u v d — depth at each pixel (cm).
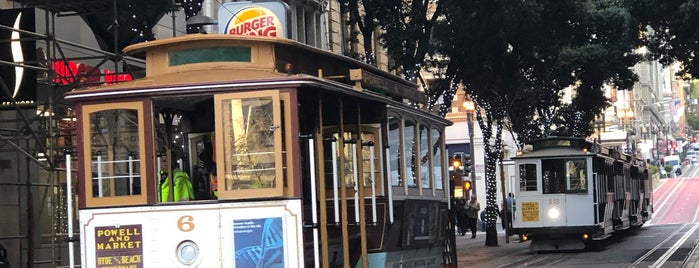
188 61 1105
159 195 1066
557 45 3133
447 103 3070
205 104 1148
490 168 3472
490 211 3453
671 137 18650
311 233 1062
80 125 1059
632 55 3775
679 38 2716
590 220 2878
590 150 2931
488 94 3269
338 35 3803
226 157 1034
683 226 4666
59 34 2120
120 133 1053
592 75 3791
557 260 2577
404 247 1295
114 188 1050
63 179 1995
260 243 1025
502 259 2711
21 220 1944
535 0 2798
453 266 1641
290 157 1027
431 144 1496
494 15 2792
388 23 2834
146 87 1042
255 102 1033
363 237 1175
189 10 2336
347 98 1155
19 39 1688
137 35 2242
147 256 1039
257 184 1029
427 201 1427
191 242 1034
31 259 1703
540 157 2928
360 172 1187
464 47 2947
